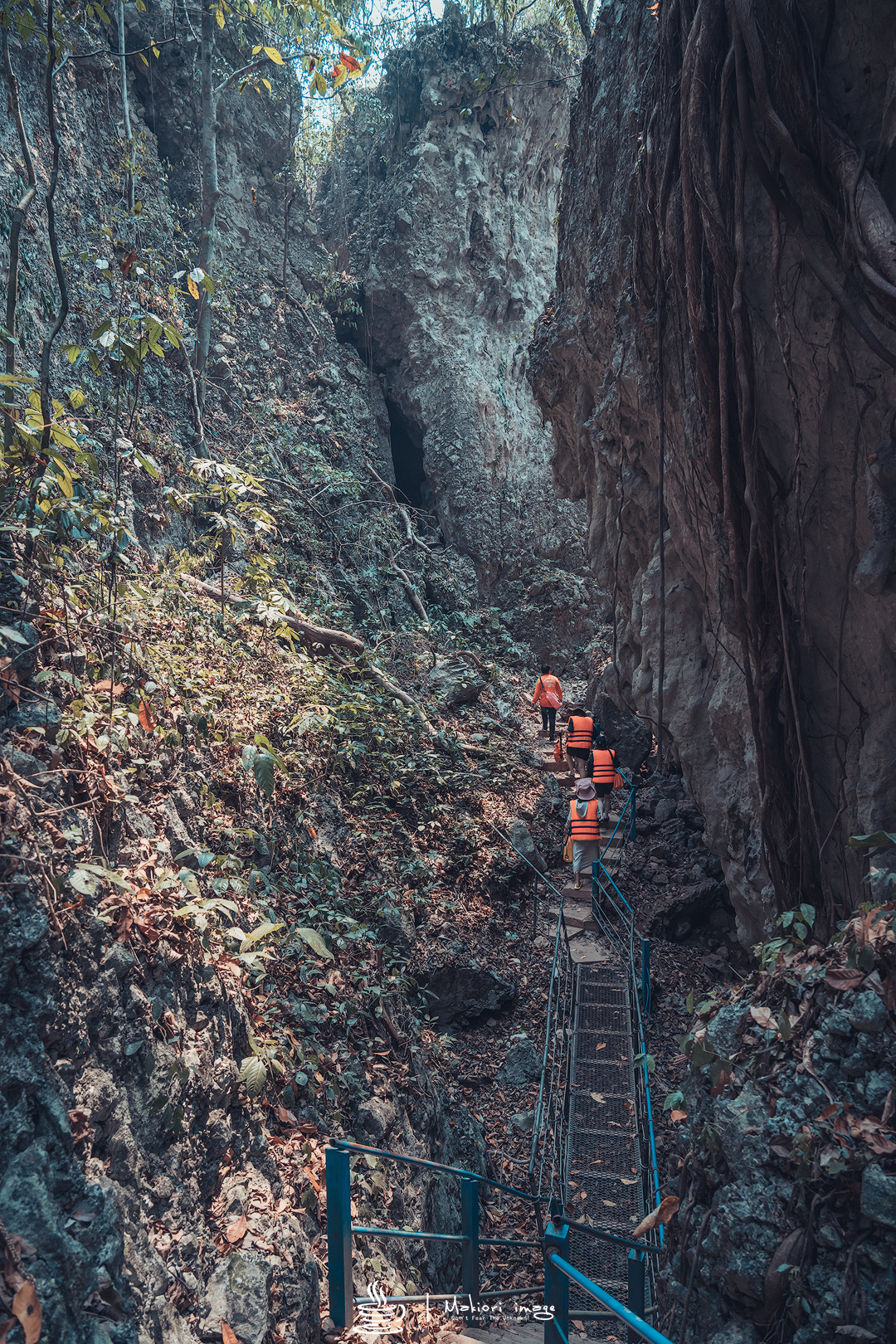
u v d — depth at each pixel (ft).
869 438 15.52
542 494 62.13
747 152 15.03
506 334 62.44
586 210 27.27
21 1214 7.14
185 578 28.12
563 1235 12.68
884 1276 8.99
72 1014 9.46
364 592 48.08
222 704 22.48
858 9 13.57
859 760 17.24
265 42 46.88
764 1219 10.00
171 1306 9.23
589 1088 24.72
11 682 11.57
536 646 58.65
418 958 27.37
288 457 47.24
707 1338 10.51
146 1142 10.37
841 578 16.92
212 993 13.11
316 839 24.13
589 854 33.68
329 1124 15.34
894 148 13.35
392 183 59.21
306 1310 11.48
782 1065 10.84
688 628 25.62
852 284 14.29
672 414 22.16
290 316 52.70
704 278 16.93
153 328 15.19
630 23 22.94
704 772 25.50
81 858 10.79
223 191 48.83
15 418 13.61
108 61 39.29
